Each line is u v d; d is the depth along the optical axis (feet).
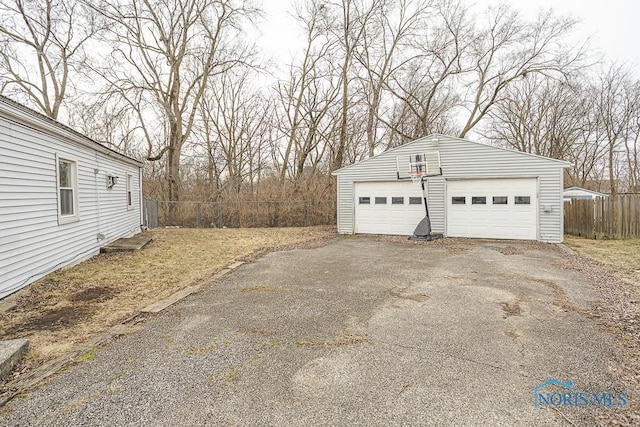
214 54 57.88
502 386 8.27
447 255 26.61
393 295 16.06
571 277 19.21
